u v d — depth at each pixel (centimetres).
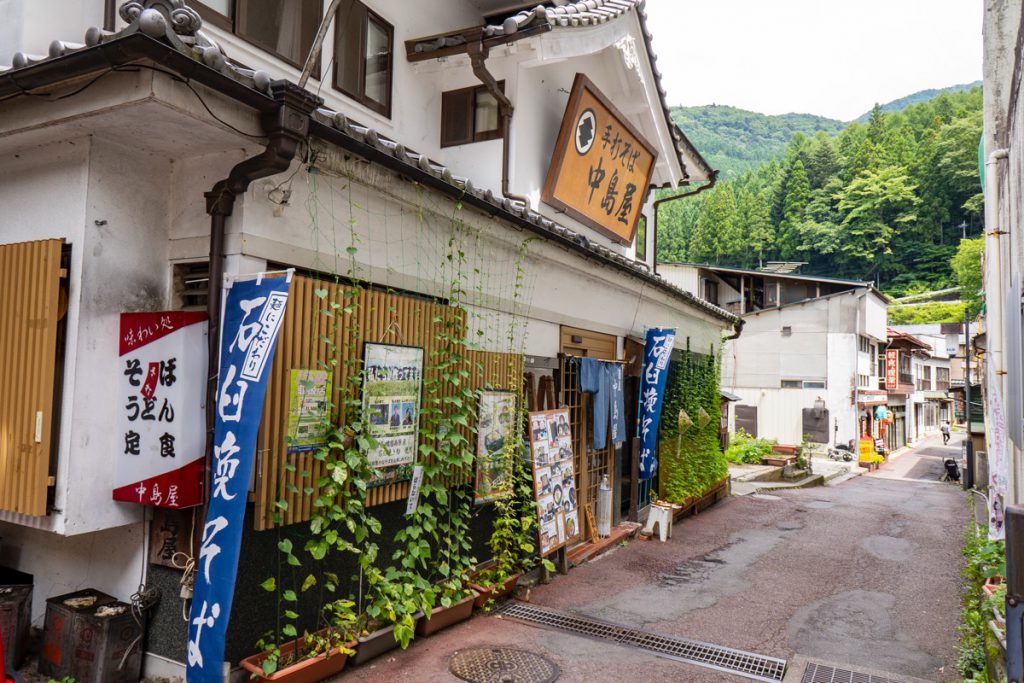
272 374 461
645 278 1051
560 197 926
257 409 417
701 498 1426
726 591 834
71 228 452
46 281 445
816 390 3077
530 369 824
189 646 426
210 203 466
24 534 562
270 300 425
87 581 518
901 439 4412
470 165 891
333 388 511
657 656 606
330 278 542
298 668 477
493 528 751
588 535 987
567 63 974
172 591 477
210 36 598
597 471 1048
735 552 1062
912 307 6181
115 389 468
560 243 787
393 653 574
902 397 4441
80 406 445
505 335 768
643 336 1170
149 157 486
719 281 3341
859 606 796
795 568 977
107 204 459
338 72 742
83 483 446
